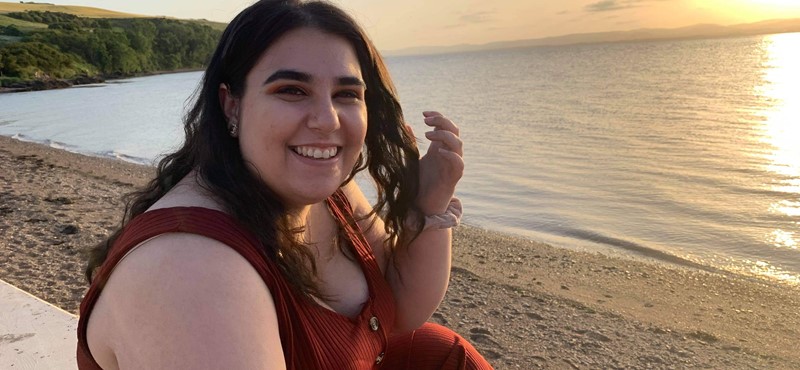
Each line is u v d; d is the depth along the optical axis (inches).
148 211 50.0
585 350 214.4
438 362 76.0
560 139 935.7
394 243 74.3
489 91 2138.3
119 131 1210.6
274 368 45.9
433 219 71.8
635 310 267.3
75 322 119.9
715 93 1609.3
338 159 56.8
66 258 266.7
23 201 418.9
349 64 56.4
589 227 444.8
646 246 393.7
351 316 64.0
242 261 47.8
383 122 68.4
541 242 406.9
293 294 53.6
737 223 440.1
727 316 264.4
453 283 289.6
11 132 1224.8
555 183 609.6
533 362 200.5
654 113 1237.1
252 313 45.8
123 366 46.1
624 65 3366.1
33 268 249.4
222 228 48.3
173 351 42.6
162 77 4461.1
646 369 202.2
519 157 780.0
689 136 912.9
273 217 54.0
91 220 360.5
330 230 66.6
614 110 1321.4
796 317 263.4
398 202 70.9
